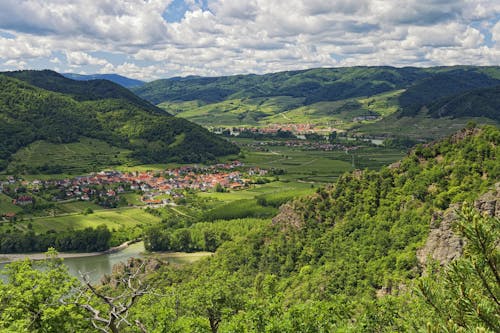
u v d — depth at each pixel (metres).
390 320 49.69
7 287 39.44
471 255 16.23
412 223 88.38
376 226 96.00
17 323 34.12
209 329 47.78
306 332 43.97
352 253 92.12
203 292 60.44
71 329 37.22
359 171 118.00
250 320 46.91
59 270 45.31
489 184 81.50
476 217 16.12
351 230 101.19
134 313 57.72
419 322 24.70
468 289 16.03
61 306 35.47
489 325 15.14
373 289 76.75
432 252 70.81
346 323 49.94
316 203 116.69
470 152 93.38
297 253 106.62
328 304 51.62
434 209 86.62
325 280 85.88
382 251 86.50
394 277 74.25
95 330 37.56
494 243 15.88
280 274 103.69
